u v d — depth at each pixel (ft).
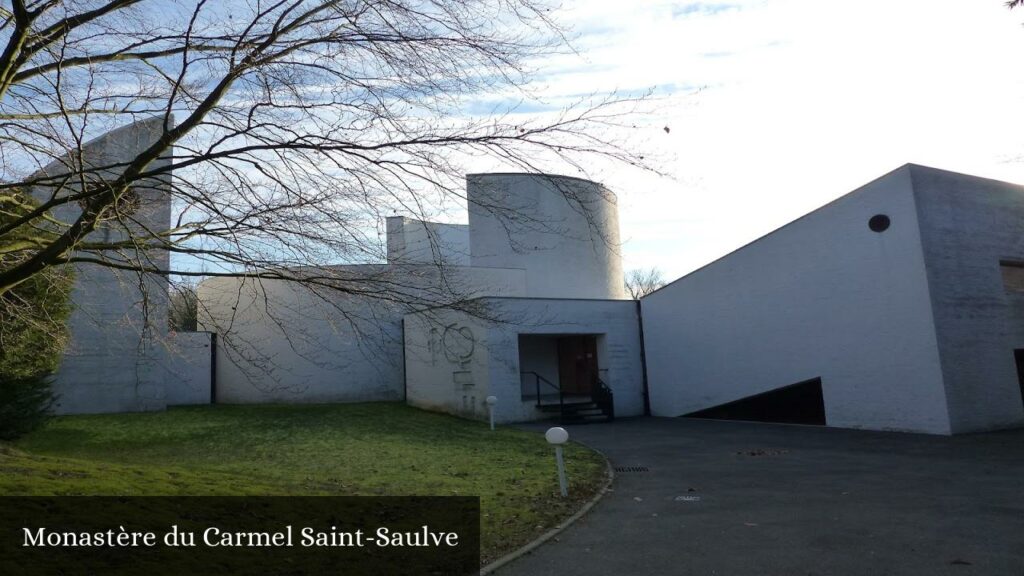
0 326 26.58
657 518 23.99
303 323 37.24
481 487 30.60
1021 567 16.85
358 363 78.89
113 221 21.30
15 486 21.24
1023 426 50.42
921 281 48.32
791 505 25.38
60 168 27.78
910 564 17.37
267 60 20.18
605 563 18.47
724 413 65.26
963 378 47.88
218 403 76.64
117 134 28.09
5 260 24.52
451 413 69.92
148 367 63.72
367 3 19.99
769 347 60.13
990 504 24.32
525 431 58.08
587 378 75.97
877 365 51.01
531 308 69.21
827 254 55.36
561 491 28.63
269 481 30.53
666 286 72.54
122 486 23.57
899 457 37.24
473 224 77.05
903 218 49.78
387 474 34.68
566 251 82.74
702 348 67.46
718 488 29.63
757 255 61.82
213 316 24.54
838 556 18.28
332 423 58.34
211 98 20.52
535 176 23.17
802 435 49.75
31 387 42.01
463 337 68.95
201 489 25.07
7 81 20.42
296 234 20.75
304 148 20.42
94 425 53.21
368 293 21.71
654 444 48.03
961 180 52.44
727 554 18.90
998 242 53.47
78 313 55.88
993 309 51.57
